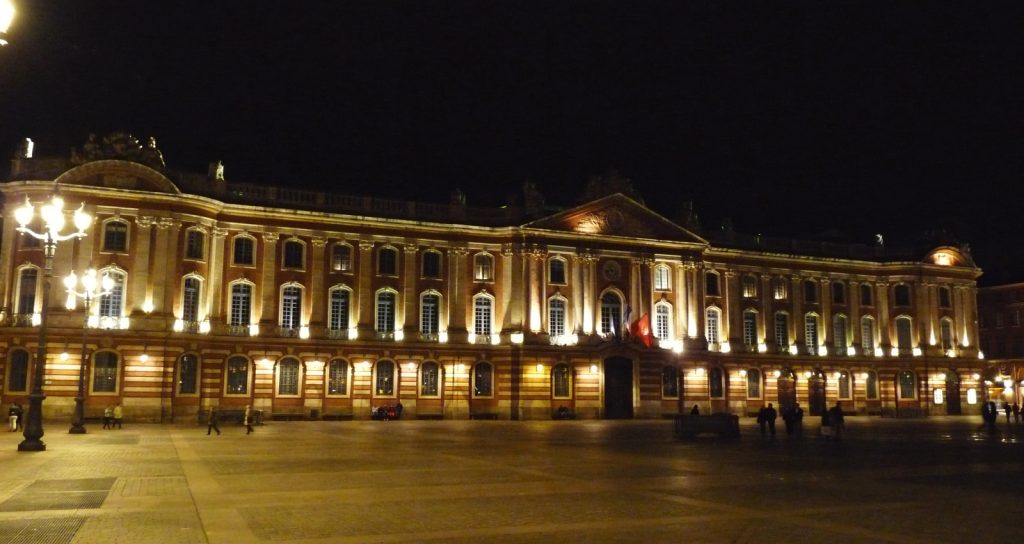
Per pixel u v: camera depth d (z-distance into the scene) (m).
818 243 89.19
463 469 27.06
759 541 14.97
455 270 72.50
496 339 72.94
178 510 18.00
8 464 27.39
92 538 14.94
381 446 37.59
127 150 60.91
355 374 68.56
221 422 57.56
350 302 69.25
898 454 34.41
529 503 19.33
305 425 58.94
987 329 109.38
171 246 61.53
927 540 15.17
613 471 26.66
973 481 24.36
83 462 28.20
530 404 71.75
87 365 58.47
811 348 86.38
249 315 66.00
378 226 70.50
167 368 60.50
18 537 15.01
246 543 14.55
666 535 15.48
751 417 81.75
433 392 71.00
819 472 26.73
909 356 88.75
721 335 81.94
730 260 83.44
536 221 73.38
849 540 15.11
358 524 16.45
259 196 67.25
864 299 89.62
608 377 75.56
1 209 61.62
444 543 14.66
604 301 76.25
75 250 59.22
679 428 44.25
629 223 77.44
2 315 58.50
